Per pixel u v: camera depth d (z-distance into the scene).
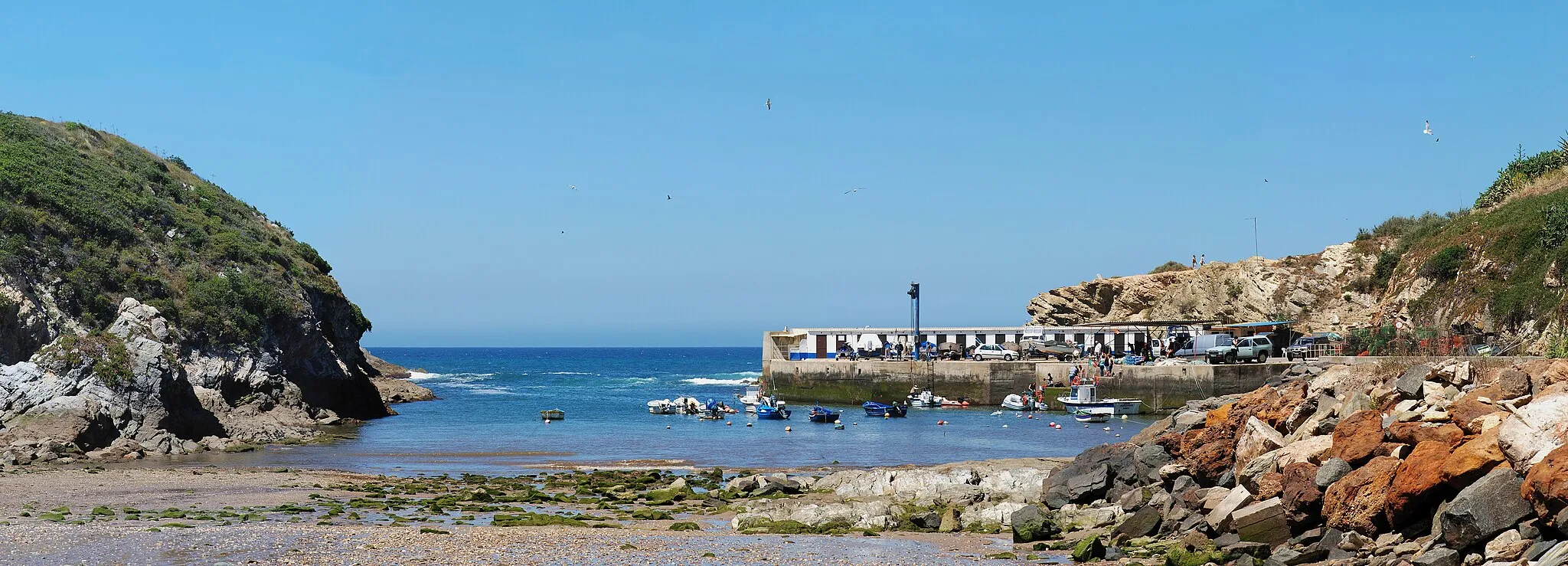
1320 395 27.27
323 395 77.81
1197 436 29.16
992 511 29.84
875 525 28.91
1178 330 97.50
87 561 22.34
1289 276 104.56
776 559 23.81
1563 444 18.16
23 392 48.56
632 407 90.62
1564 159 76.69
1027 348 98.75
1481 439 19.88
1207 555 21.86
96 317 62.28
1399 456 21.58
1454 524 18.69
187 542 24.52
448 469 47.25
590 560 23.38
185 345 64.31
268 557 23.00
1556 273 59.47
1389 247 99.19
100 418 49.25
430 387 130.50
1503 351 51.59
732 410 85.44
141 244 70.88
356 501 34.69
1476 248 70.56
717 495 36.75
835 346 107.81
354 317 95.50
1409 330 60.50
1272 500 22.69
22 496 34.19
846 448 57.03
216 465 47.12
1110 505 28.92
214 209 88.50
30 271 60.72
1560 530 17.23
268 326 72.44
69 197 68.94
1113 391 83.44
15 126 82.38
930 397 89.31
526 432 66.50
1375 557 19.73
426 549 24.22
